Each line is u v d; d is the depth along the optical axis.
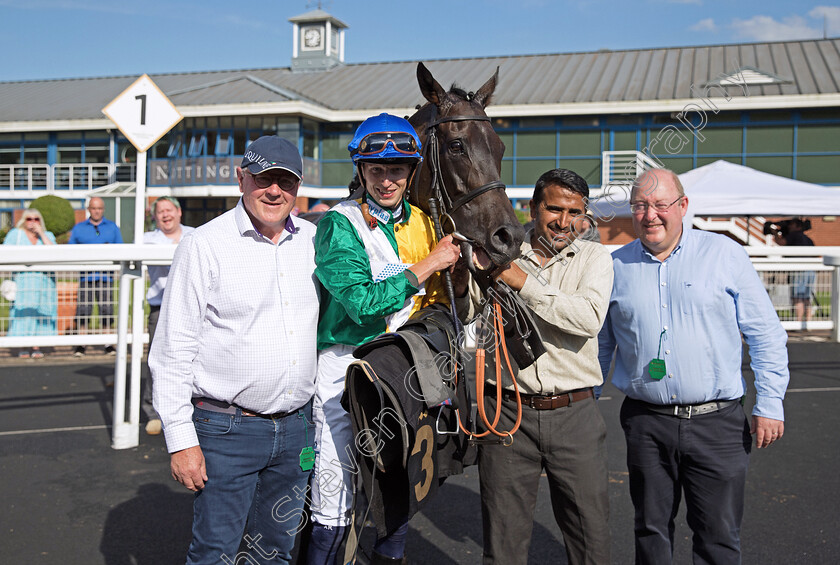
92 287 7.35
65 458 4.63
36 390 6.58
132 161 26.19
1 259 4.29
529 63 26.77
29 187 26.69
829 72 21.61
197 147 24.11
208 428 2.30
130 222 24.42
